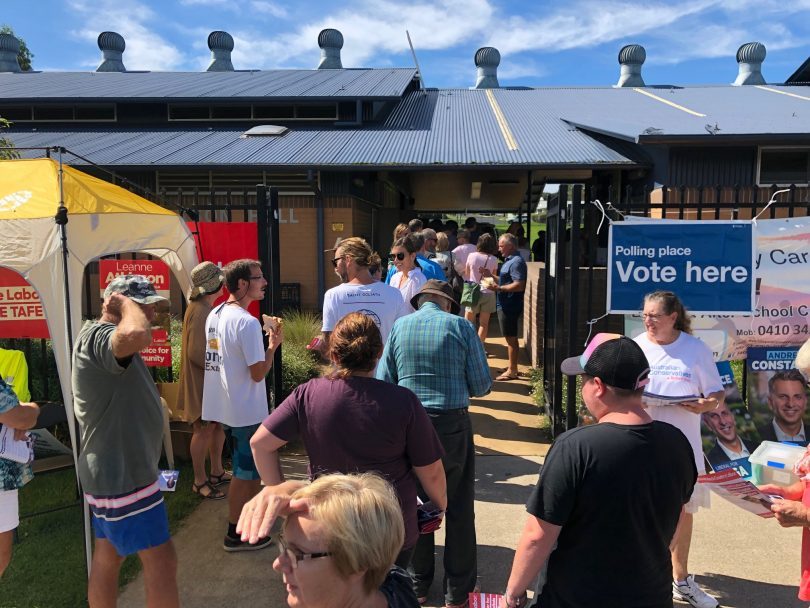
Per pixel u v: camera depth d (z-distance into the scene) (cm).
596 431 199
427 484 258
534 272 883
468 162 1150
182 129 1550
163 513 288
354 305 405
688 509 323
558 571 203
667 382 329
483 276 859
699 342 334
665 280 457
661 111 1406
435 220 1466
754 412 452
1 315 557
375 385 250
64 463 437
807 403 445
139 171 1273
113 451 271
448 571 327
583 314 736
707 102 1515
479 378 328
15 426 298
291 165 1170
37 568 374
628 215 502
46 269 364
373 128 1520
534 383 747
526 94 2008
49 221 371
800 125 1060
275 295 555
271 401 576
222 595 348
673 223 454
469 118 1608
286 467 531
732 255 448
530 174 1456
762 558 375
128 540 274
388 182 1698
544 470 202
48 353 698
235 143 1366
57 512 446
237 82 1820
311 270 1328
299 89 1644
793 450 334
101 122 1614
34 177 403
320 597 142
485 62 2402
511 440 593
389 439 244
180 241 514
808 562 257
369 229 1498
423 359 325
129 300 267
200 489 473
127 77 1986
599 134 1321
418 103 1881
